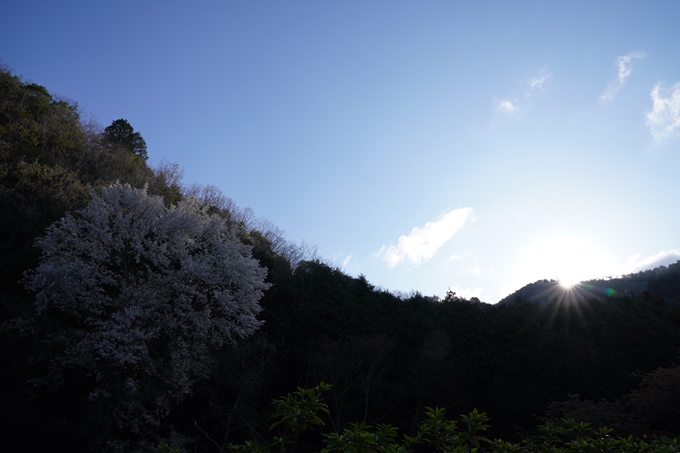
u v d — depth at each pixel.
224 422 20.88
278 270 31.94
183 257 20.58
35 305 18.45
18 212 23.12
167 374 18.75
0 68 35.22
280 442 5.25
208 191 39.03
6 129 29.19
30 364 17.88
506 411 24.27
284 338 27.17
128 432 18.30
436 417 6.19
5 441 15.98
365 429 5.36
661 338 25.62
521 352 26.86
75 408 18.53
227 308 20.02
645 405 18.80
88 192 24.86
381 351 25.86
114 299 18.84
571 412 19.70
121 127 50.38
